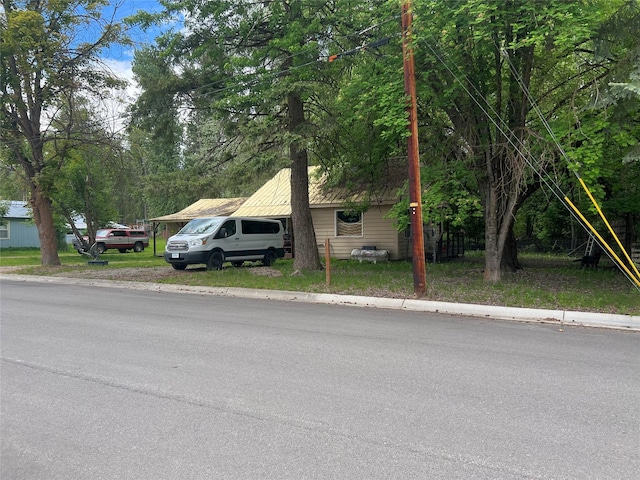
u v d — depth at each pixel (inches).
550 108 485.7
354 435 150.9
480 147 462.6
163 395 186.9
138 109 603.2
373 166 621.9
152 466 133.4
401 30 445.1
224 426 158.4
